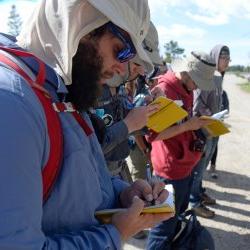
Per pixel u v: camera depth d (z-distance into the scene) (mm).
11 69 1021
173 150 3027
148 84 2957
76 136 1151
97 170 1305
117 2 1173
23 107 957
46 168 1048
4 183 899
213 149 4742
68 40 1121
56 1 1151
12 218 897
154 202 1484
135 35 1212
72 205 1136
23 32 1246
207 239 2906
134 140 3553
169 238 2889
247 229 4496
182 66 3111
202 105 4457
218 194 5512
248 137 9242
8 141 910
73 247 1093
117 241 1203
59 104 1141
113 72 1297
